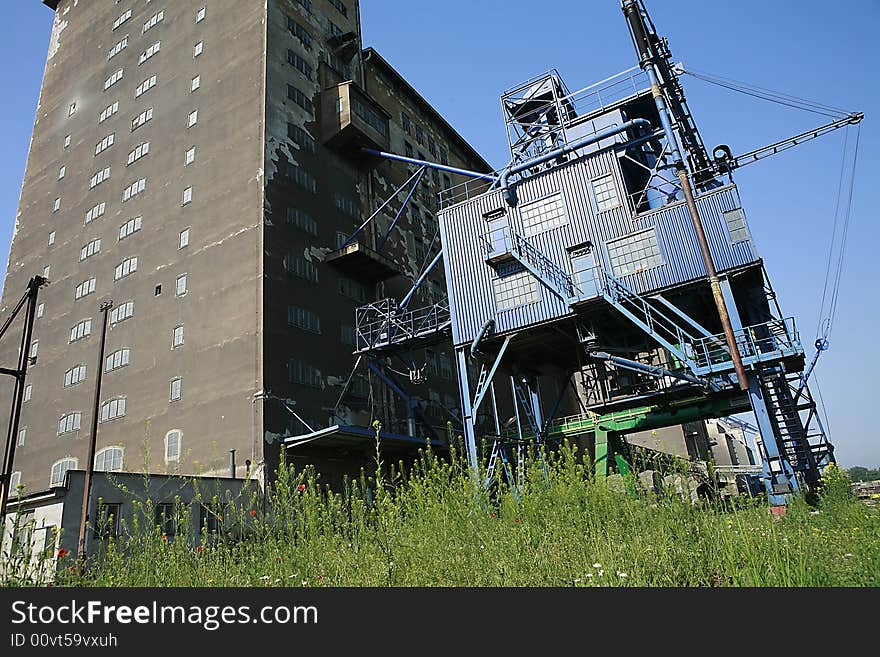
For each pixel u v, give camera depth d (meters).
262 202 31.05
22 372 17.28
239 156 33.19
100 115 43.03
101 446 31.59
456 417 40.81
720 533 6.93
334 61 42.12
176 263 33.12
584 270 23.09
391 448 29.41
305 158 35.47
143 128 39.28
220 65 36.94
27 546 7.76
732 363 18.75
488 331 24.56
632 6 23.77
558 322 23.30
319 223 34.66
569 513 8.94
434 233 49.31
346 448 28.50
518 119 27.95
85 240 39.16
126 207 37.62
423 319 28.75
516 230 25.16
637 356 25.30
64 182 43.12
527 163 25.53
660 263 21.66
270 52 35.56
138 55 42.47
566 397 56.62
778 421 20.73
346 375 32.41
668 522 7.45
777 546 6.23
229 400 27.78
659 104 22.66
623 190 23.33
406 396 30.88
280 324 29.30
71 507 17.94
